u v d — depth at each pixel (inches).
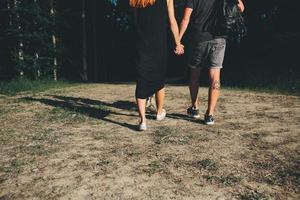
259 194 98.7
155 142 146.1
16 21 458.0
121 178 111.3
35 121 192.4
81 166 122.1
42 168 121.2
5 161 129.3
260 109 209.5
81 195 100.7
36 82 423.8
